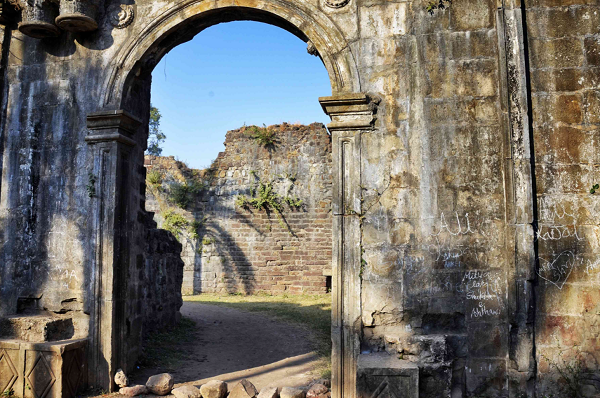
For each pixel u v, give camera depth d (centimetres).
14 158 675
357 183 580
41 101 678
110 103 653
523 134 550
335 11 611
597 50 561
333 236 578
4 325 618
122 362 641
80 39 675
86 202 646
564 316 538
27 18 661
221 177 1814
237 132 1819
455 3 588
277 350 879
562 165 553
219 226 1789
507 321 538
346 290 570
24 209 664
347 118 589
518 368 528
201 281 1777
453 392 537
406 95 584
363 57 597
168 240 973
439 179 567
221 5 634
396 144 579
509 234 542
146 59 669
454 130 570
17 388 586
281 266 1722
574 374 526
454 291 552
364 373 503
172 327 994
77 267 639
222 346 905
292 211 1733
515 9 568
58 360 573
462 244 556
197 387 642
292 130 1756
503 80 560
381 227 572
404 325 558
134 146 688
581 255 541
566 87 562
